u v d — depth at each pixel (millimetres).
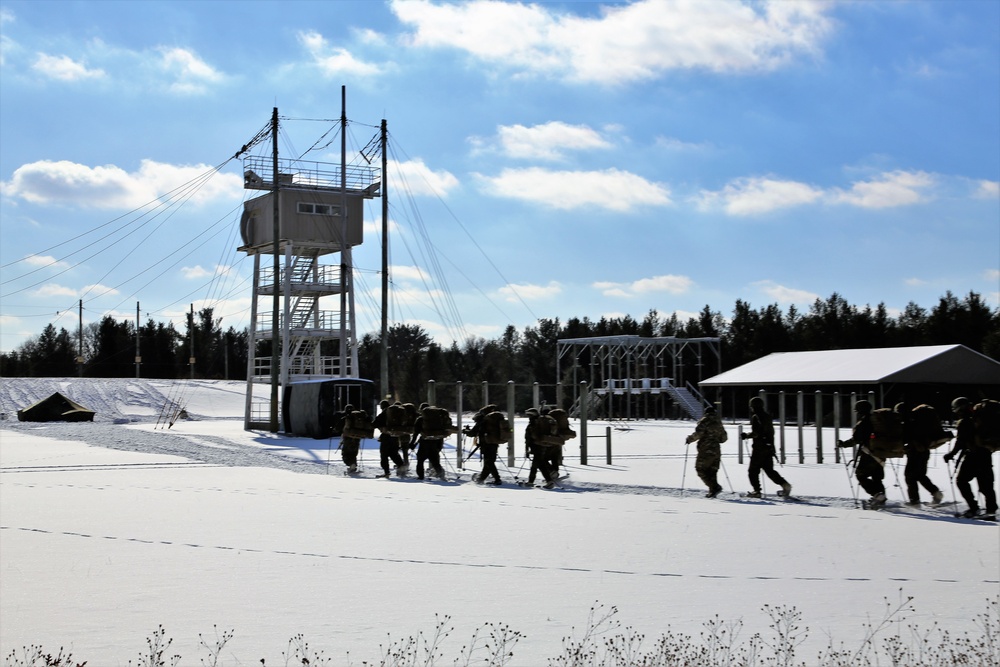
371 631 8836
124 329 132250
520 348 113188
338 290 54906
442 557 12547
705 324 106438
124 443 41906
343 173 52594
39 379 89812
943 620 9227
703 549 13195
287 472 27203
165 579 11109
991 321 88062
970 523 16062
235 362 136250
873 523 15984
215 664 7750
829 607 9766
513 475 26734
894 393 55875
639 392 68688
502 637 8586
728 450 38125
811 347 92125
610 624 9078
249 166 52281
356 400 45656
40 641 8492
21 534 14539
